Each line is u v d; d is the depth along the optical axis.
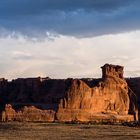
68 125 162.50
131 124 171.62
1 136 125.00
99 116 190.50
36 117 181.75
